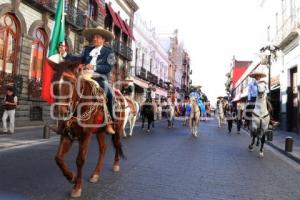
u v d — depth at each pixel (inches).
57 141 494.6
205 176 309.6
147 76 1717.5
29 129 641.6
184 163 368.5
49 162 332.8
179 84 3083.2
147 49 1788.9
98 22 1098.1
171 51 2618.1
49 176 275.3
